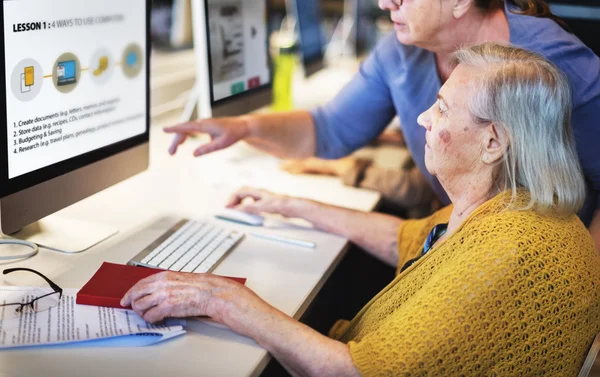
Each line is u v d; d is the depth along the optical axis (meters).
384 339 1.03
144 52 1.57
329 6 3.72
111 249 1.38
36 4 1.22
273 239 1.53
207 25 1.77
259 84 2.09
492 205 1.13
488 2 1.54
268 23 2.11
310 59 2.75
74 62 1.34
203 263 1.35
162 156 2.03
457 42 1.56
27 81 1.23
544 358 1.03
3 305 1.11
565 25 1.61
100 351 1.03
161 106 2.29
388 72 1.81
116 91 1.49
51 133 1.31
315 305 2.19
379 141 2.51
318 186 1.94
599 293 1.10
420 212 2.05
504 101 1.11
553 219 1.11
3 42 1.16
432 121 1.20
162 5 2.37
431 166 1.23
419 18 1.53
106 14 1.42
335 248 1.51
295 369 1.08
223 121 1.78
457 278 1.03
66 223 1.48
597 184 1.53
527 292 1.02
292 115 1.92
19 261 1.29
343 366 1.04
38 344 1.01
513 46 1.19
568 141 1.14
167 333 1.07
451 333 1.00
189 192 1.77
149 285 1.12
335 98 1.97
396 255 1.55
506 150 1.12
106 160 1.49
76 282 1.22
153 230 1.49
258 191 1.65
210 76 1.80
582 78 1.48
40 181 1.30
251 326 1.08
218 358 1.04
